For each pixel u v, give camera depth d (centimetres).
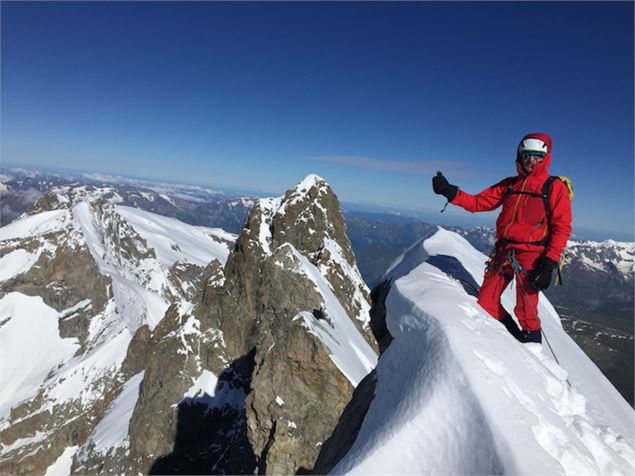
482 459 445
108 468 4703
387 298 888
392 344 763
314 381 2195
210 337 4791
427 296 774
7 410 9006
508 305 1036
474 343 604
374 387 762
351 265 4891
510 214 827
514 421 477
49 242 13238
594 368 971
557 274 776
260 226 5009
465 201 932
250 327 4628
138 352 8431
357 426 754
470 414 491
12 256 13012
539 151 800
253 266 4762
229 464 2975
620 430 612
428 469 473
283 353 2305
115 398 7669
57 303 12250
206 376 4609
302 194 5084
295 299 3403
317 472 827
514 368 588
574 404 618
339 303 3675
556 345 934
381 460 483
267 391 2284
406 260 1317
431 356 600
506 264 820
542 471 415
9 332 11594
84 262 12925
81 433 7381
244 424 3003
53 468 7019
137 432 4566
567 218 775
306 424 2128
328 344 2278
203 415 4344
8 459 7081
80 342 11431
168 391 4559
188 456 4225
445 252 1161
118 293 12875
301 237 4866
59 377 8412
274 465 2083
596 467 475
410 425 511
